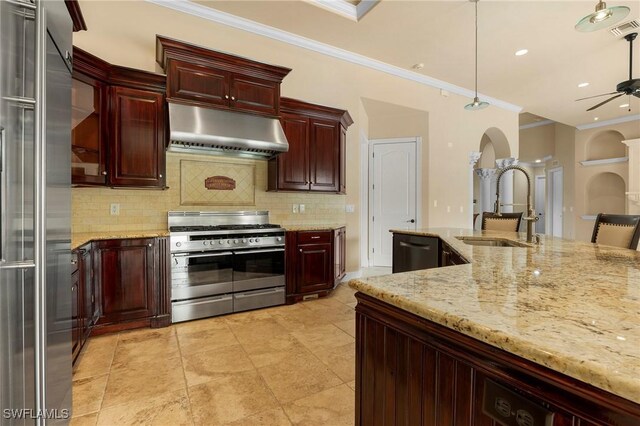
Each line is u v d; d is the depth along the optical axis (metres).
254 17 3.66
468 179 6.05
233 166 3.74
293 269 3.52
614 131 7.80
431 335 0.77
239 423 1.60
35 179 1.18
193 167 3.50
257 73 3.36
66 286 1.53
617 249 1.86
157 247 2.80
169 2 3.32
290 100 3.72
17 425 1.14
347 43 4.25
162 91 3.02
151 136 2.97
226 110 3.21
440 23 3.78
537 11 3.56
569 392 0.52
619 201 7.92
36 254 1.18
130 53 3.18
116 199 3.11
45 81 1.21
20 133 1.16
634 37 4.05
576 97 6.26
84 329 2.29
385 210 5.73
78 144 2.65
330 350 2.39
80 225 2.94
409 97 5.27
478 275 1.13
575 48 4.38
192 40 3.48
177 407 1.73
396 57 4.66
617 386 0.46
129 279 2.71
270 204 3.98
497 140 6.91
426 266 2.96
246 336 2.64
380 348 0.91
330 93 4.46
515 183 11.33
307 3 3.42
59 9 1.44
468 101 6.02
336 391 1.88
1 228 1.09
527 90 5.93
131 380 1.98
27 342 1.17
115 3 3.11
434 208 5.58
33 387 1.19
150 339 2.56
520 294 0.89
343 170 4.32
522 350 0.57
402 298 0.84
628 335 0.60
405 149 5.63
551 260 1.47
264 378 2.01
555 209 9.44
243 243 3.20
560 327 0.64
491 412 0.63
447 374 0.73
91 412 1.67
